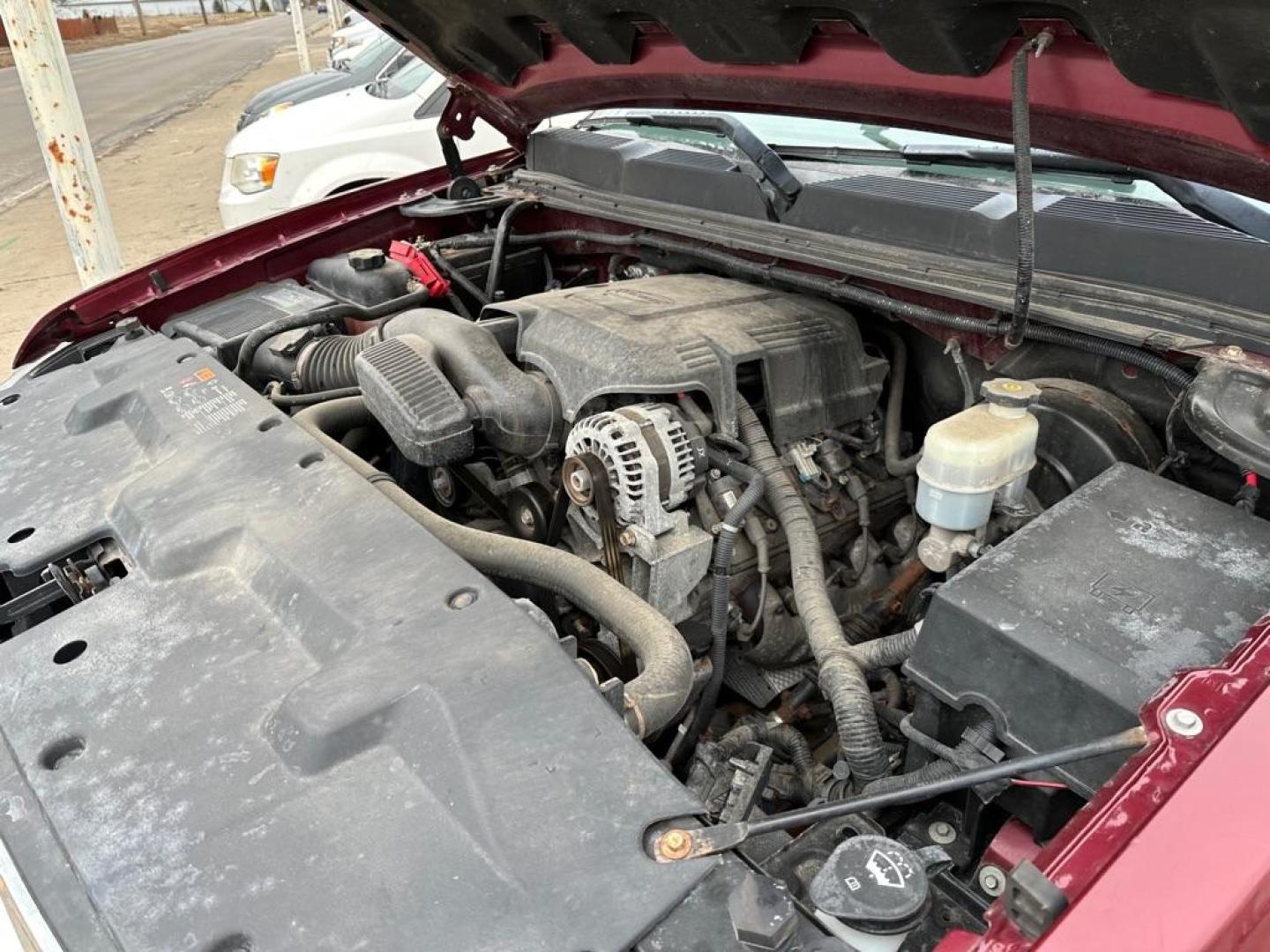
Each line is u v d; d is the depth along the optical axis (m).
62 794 1.10
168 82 18.23
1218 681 1.04
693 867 0.95
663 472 1.64
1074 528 1.37
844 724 1.42
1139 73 1.40
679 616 1.72
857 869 0.95
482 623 1.24
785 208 2.20
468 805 1.01
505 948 0.89
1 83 18.33
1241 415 1.37
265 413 1.82
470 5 2.12
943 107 1.79
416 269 2.62
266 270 2.78
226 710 1.19
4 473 1.81
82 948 0.95
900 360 2.08
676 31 1.91
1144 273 1.66
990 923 0.89
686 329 1.84
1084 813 0.94
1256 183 1.52
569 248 2.81
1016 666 1.20
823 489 1.91
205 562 1.46
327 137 5.36
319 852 1.00
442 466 1.97
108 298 2.53
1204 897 0.87
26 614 1.65
